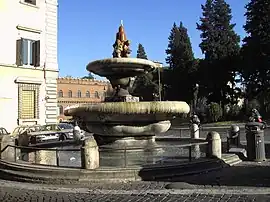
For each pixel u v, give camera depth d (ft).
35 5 131.34
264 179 32.17
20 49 125.80
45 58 133.28
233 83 207.72
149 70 51.67
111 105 43.04
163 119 46.06
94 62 49.62
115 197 27.37
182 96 227.61
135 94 238.27
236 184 30.53
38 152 47.19
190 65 222.69
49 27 135.54
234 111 184.65
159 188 29.76
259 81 182.39
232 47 205.77
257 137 42.86
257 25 179.01
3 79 121.08
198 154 45.21
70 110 48.52
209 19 210.79
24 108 125.90
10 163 38.17
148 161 39.70
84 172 32.76
